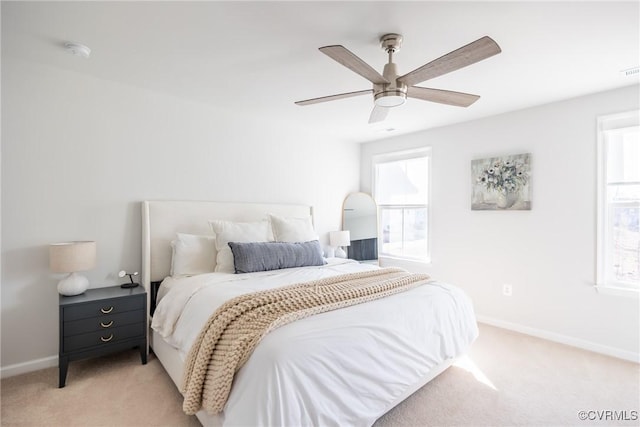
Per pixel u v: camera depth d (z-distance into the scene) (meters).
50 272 2.49
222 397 1.41
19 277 2.37
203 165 3.30
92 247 2.44
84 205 2.64
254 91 2.93
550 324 3.10
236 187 3.55
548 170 3.12
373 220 4.74
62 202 2.54
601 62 2.27
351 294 1.97
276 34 1.98
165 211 2.97
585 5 1.65
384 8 1.71
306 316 1.67
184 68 2.47
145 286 2.82
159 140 3.02
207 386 1.54
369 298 1.98
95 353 2.31
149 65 2.43
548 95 2.90
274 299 1.83
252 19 1.83
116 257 2.79
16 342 2.37
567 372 2.45
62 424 1.80
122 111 2.81
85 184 2.64
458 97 2.12
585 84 2.66
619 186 2.77
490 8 1.69
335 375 1.47
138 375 2.35
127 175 2.85
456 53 1.55
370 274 2.56
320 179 4.39
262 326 1.53
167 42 2.09
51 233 2.49
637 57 2.19
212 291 2.12
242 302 1.78
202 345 1.65
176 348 2.08
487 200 3.52
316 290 2.01
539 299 3.17
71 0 1.67
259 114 3.59
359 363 1.56
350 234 4.64
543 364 2.58
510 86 2.71
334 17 1.80
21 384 2.21
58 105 2.51
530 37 1.96
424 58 2.22
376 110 2.26
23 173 2.38
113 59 2.34
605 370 2.48
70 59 2.35
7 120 2.31
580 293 2.93
